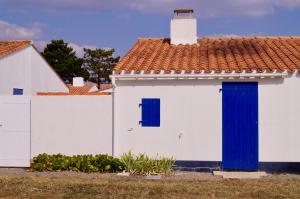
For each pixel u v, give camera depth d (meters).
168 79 16.34
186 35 20.22
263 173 15.70
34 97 17.25
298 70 15.80
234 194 12.05
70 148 17.05
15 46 22.78
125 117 16.62
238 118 16.19
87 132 16.97
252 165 16.14
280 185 13.28
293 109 15.95
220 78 16.06
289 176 15.13
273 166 16.08
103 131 16.88
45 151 17.19
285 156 16.00
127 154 16.31
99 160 15.96
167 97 16.44
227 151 16.27
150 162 15.61
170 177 14.91
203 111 16.30
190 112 16.34
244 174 15.54
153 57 18.31
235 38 21.05
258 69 15.90
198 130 16.30
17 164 17.25
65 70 66.00
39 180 14.01
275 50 18.59
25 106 17.27
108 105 16.84
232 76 15.92
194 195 11.91
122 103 16.66
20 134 17.28
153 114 16.48
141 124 16.55
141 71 16.31
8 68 21.52
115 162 15.89
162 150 16.44
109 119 16.84
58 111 17.12
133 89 16.59
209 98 16.28
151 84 16.50
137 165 15.52
